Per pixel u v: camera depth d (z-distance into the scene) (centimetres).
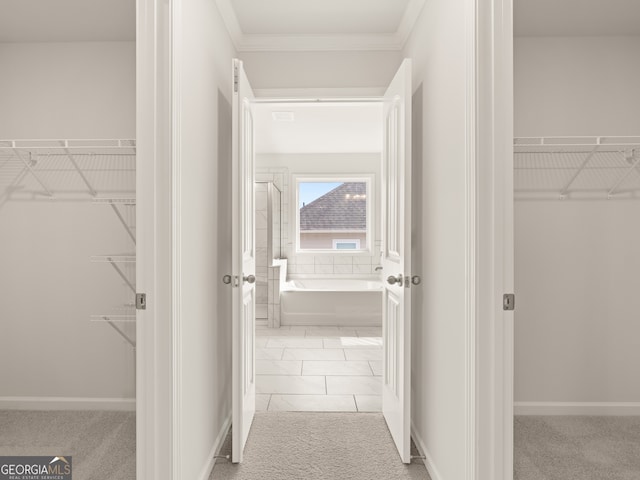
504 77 148
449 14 184
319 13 265
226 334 257
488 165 149
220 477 204
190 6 178
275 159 654
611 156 280
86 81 284
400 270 225
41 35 274
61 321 286
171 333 151
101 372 286
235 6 256
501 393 148
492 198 148
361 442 240
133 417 273
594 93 281
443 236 193
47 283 286
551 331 282
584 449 234
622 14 251
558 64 281
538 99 281
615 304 281
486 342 149
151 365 150
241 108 224
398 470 212
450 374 181
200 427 195
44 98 283
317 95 295
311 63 296
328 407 291
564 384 281
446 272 188
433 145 212
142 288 150
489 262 149
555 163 281
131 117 283
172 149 151
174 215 153
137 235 150
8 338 287
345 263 652
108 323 286
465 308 157
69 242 285
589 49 280
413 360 253
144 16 149
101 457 223
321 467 214
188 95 175
